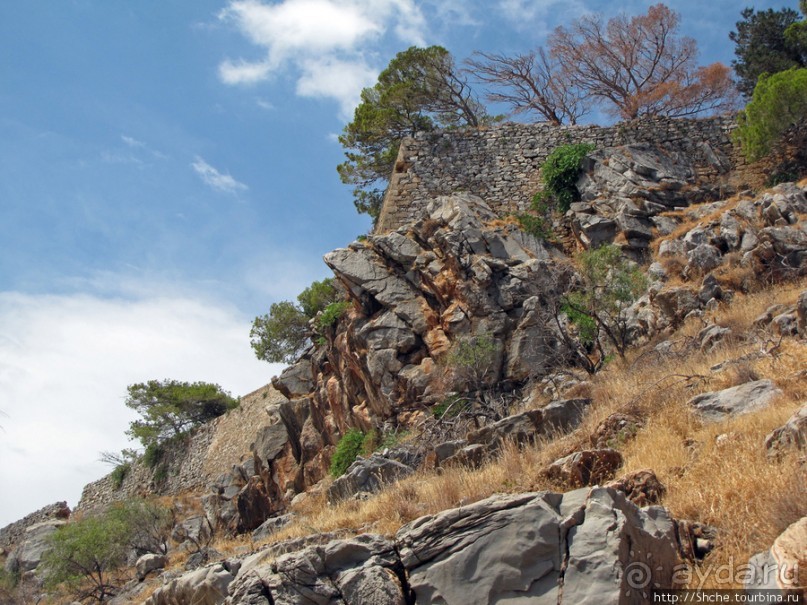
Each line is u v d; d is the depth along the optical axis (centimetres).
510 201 3088
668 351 2000
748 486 1112
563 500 1052
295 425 3064
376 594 1020
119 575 2839
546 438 1658
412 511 1432
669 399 1570
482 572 1005
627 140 3142
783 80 2917
